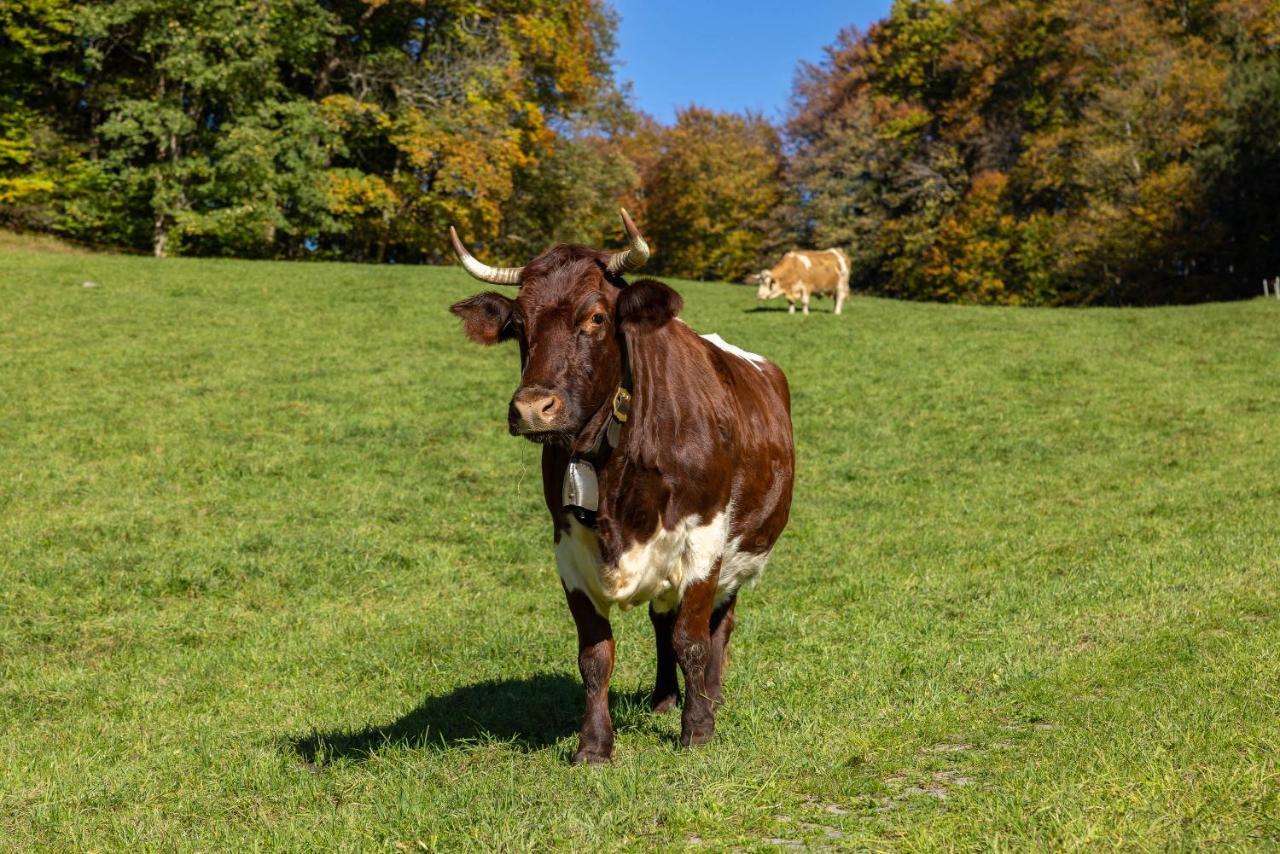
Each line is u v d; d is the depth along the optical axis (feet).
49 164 127.65
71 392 58.39
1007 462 49.44
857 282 202.90
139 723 22.33
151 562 34.68
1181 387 63.82
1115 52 162.81
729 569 19.53
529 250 157.58
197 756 19.42
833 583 32.35
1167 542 33.19
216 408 56.44
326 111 127.03
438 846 13.85
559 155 150.10
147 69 132.98
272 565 34.91
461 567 35.78
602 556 16.55
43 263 98.53
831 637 26.14
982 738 16.87
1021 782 14.34
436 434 53.26
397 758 18.28
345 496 43.50
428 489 44.86
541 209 155.94
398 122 127.24
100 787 17.79
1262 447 49.21
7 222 129.29
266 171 120.98
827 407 60.44
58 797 17.33
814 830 13.60
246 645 27.99
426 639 28.04
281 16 123.13
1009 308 102.06
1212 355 73.05
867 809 14.15
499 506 42.96
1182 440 51.75
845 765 15.98
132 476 45.03
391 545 37.40
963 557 34.35
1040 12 174.40
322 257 147.64
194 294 88.48
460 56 132.16
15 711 23.34
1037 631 24.29
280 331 76.54
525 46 140.46
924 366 71.10
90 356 66.59
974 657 22.50
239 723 22.08
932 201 182.80
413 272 107.14
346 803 16.28
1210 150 143.02
